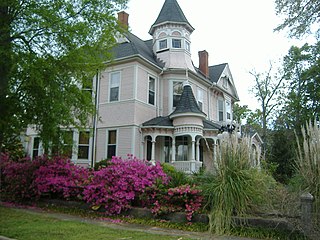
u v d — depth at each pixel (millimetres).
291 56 30422
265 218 5996
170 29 19391
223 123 22125
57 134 10164
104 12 9484
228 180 6281
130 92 16266
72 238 5410
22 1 8055
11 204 10195
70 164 10266
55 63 8484
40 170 10055
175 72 18484
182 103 16734
